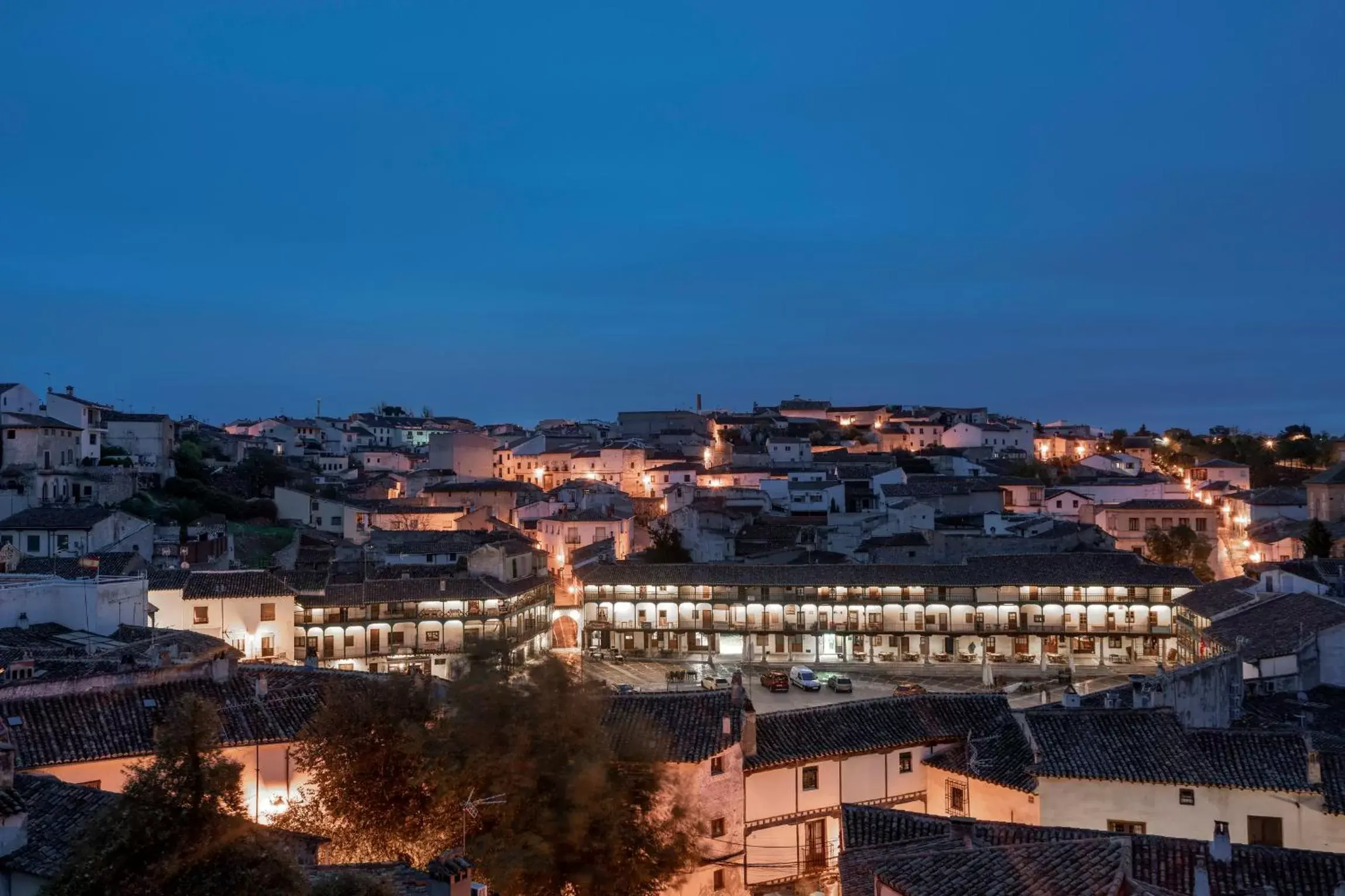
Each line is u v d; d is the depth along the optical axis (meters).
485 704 40.12
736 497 158.62
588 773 38.03
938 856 33.88
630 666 111.31
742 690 53.28
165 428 150.50
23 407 134.62
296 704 50.66
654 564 121.12
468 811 38.84
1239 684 59.72
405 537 132.25
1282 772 44.84
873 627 113.19
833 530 136.88
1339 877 35.06
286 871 28.58
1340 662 66.38
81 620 74.19
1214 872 35.66
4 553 89.19
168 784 27.78
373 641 102.75
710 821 49.28
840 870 38.72
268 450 199.50
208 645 73.88
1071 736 48.69
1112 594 110.12
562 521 146.00
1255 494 155.12
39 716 46.38
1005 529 139.00
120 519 109.75
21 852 33.81
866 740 54.34
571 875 37.94
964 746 55.00
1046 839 39.31
